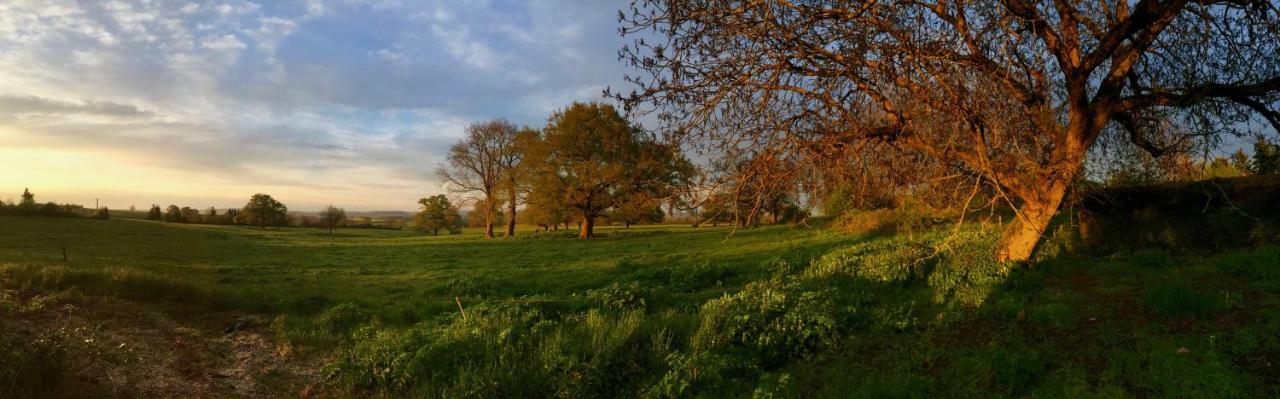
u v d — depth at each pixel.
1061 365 6.27
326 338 11.77
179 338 11.16
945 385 6.39
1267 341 5.73
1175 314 6.83
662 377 7.78
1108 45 8.02
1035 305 8.09
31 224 51.56
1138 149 10.70
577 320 10.96
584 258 27.77
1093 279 8.91
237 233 62.44
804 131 8.59
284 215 87.62
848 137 8.43
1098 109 8.65
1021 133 7.70
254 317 13.67
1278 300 6.59
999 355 6.55
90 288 14.00
